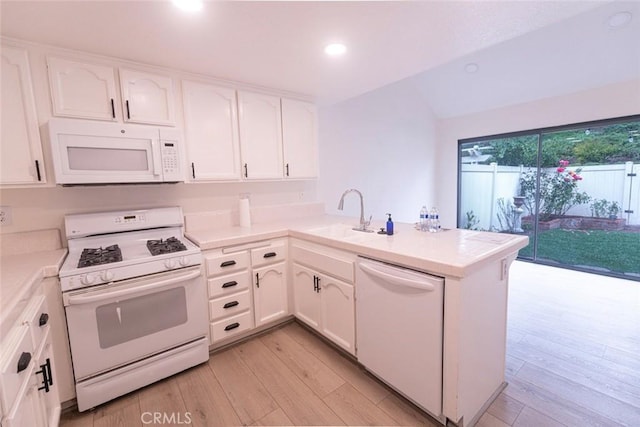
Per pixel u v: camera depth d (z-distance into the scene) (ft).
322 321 7.04
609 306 8.95
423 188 15.74
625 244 11.53
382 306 5.34
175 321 6.09
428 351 4.65
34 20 4.74
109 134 5.79
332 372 6.30
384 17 5.01
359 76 7.72
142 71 6.50
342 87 8.59
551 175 13.05
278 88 8.60
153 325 5.82
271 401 5.50
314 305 7.25
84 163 5.60
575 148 12.35
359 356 6.04
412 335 4.87
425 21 5.18
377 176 13.32
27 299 3.97
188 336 6.30
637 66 9.83
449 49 6.30
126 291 5.33
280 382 6.02
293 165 9.01
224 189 8.70
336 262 6.37
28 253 5.90
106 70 6.05
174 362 6.13
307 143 9.29
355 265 5.91
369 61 6.81
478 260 4.40
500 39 5.90
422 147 15.40
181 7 4.56
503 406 5.22
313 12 4.82
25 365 3.21
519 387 5.67
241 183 9.04
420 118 15.10
